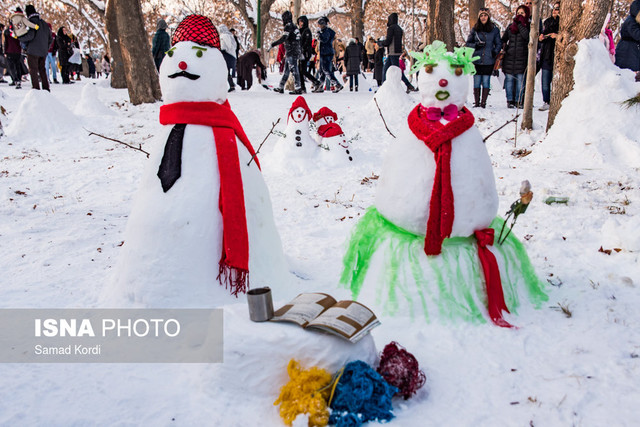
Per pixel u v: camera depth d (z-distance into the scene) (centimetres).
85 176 770
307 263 447
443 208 323
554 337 312
